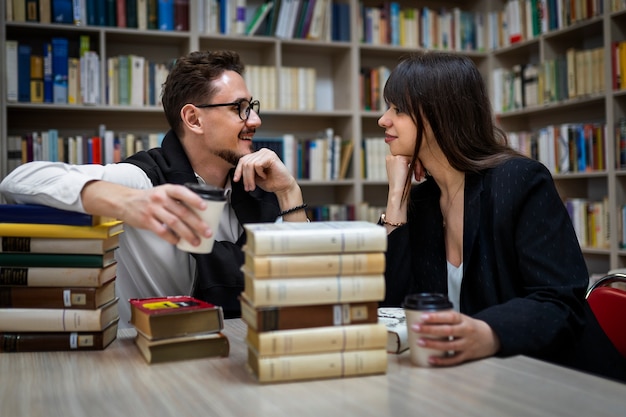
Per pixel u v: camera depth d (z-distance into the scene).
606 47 3.48
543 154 3.93
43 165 1.14
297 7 3.96
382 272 0.86
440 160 1.38
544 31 3.93
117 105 3.61
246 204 1.73
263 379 0.81
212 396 0.77
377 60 4.48
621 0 3.42
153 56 3.97
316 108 4.35
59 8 3.48
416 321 0.89
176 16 3.71
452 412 0.69
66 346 1.02
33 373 0.89
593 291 1.51
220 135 1.72
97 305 1.02
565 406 0.71
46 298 1.01
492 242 1.27
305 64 4.33
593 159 3.61
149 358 0.93
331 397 0.76
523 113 4.25
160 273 1.60
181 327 0.95
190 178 1.69
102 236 1.01
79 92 3.54
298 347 0.83
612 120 3.47
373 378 0.84
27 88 3.43
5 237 1.01
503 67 4.44
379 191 4.52
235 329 1.20
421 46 4.27
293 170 3.99
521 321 0.97
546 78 3.91
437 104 1.30
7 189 1.16
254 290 0.82
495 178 1.26
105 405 0.74
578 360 1.12
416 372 0.87
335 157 4.09
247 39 3.86
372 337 0.85
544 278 1.12
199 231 0.93
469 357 0.91
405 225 1.48
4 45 3.38
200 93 1.71
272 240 0.82
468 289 1.30
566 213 1.21
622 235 3.46
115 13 3.61
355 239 0.85
